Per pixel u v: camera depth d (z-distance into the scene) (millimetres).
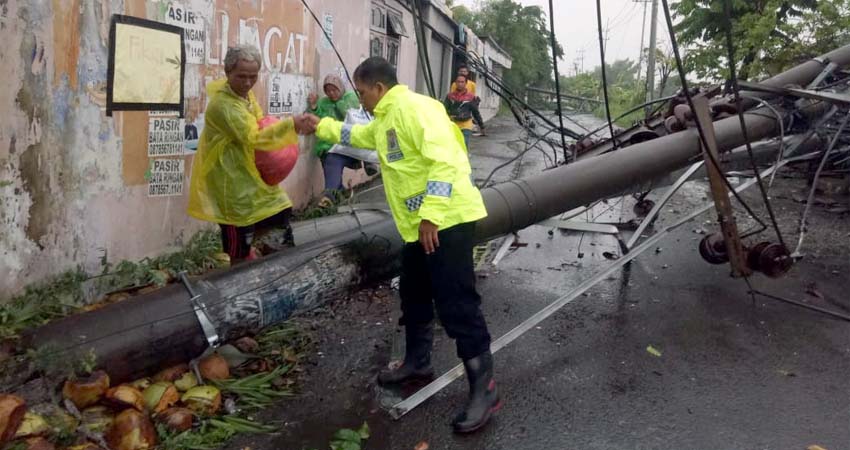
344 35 8625
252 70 3938
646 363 4016
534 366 3963
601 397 3600
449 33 19641
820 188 8688
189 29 5055
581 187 4793
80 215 4074
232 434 3162
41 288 3756
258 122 4195
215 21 5414
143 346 3146
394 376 3658
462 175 3162
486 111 31812
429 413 3414
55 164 3826
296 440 3146
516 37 43562
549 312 4086
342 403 3500
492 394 3314
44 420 2789
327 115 7477
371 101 3182
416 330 3627
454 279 3162
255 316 3463
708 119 4922
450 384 3711
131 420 2922
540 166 12281
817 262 6000
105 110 4227
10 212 3510
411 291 3557
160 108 4781
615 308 4918
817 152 6289
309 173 7719
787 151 6129
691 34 18516
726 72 16547
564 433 3242
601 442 3168
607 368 3947
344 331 4410
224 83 4043
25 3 3504
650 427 3305
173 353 3244
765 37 14984
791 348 4246
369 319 4617
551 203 4695
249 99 4277
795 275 5648
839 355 4152
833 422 3367
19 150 3541
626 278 5598
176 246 5148
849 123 6160
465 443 3148
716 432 3262
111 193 4352
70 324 3121
